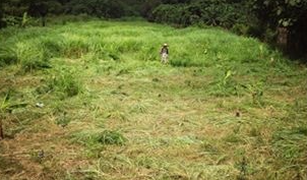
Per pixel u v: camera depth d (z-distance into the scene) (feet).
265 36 68.28
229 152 24.64
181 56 54.49
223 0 94.38
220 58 53.26
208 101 35.42
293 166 22.53
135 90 38.11
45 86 36.60
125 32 71.26
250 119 30.17
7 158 23.30
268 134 27.40
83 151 24.44
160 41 61.57
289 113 31.71
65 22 90.43
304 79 43.83
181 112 32.22
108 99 34.76
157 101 34.65
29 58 45.32
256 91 38.04
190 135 27.14
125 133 27.40
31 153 23.97
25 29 68.90
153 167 22.56
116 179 21.21
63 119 29.45
